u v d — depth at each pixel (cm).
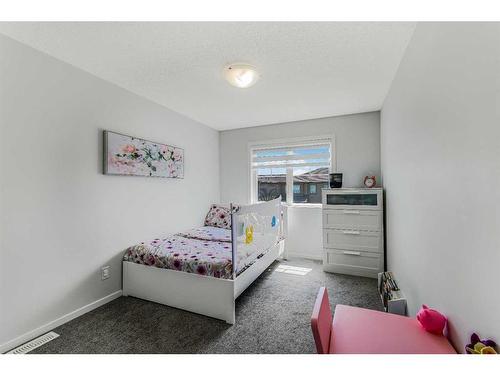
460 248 96
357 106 309
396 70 212
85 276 212
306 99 284
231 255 218
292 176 384
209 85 244
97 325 192
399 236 207
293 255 377
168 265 221
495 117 72
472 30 85
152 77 226
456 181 98
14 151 166
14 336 166
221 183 429
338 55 189
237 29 157
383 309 218
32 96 176
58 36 163
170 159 310
